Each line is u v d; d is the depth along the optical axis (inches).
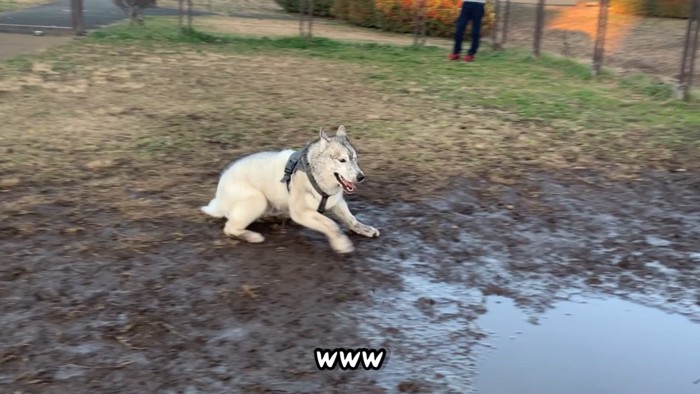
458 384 160.9
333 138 216.2
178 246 223.1
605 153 340.8
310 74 513.7
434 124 380.8
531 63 601.9
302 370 163.0
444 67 565.9
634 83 508.1
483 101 440.1
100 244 222.7
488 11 767.7
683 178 310.2
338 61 576.1
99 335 174.1
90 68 496.7
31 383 154.6
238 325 180.5
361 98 439.2
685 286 214.1
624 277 218.2
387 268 215.9
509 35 792.3
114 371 159.9
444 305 196.4
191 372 160.6
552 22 864.9
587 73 539.2
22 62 506.6
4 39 620.1
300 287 201.0
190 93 433.1
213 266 211.0
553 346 179.2
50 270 205.3
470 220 255.8
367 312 189.8
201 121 368.5
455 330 183.9
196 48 607.8
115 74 479.8
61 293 193.3
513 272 218.5
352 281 206.2
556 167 318.3
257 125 365.1
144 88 442.0
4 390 152.0
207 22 810.8
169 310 186.5
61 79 458.0
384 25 823.1
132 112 382.3
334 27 844.6
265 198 227.8
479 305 197.6
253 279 204.2
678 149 350.0
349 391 156.5
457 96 454.0
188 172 291.1
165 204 255.8
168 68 510.9
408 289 203.8
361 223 237.9
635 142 359.9
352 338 177.0
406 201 270.1
